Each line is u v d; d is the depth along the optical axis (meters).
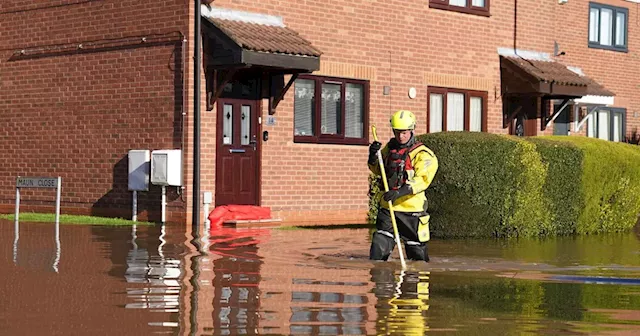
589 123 27.86
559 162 17.02
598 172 17.78
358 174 20.91
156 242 13.50
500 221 16.11
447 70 22.59
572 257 12.57
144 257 11.33
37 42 20.64
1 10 21.25
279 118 19.50
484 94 23.50
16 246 12.49
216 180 18.50
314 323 6.86
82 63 19.86
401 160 11.41
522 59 24.16
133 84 18.97
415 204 11.45
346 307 7.61
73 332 6.40
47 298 7.88
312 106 20.17
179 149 18.22
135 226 16.81
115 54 19.27
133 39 18.94
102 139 19.52
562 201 17.14
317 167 20.16
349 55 20.64
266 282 9.08
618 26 28.69
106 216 19.44
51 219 18.00
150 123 18.69
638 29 29.14
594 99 26.70
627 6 28.86
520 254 12.90
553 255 12.82
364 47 20.91
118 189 19.23
